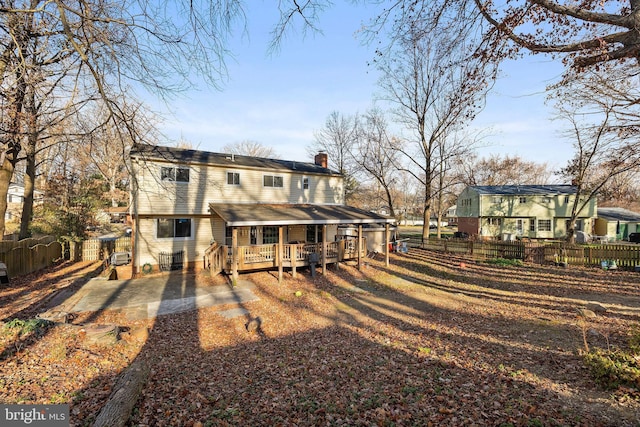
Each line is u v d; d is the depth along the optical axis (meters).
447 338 7.73
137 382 4.89
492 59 6.73
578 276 15.04
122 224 37.56
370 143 30.42
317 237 21.39
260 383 5.61
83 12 6.52
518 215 35.22
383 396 4.92
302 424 4.29
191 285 13.69
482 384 5.12
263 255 14.58
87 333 6.85
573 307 10.23
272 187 19.62
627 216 38.06
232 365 6.44
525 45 6.06
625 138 11.95
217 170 17.69
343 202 23.03
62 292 11.80
